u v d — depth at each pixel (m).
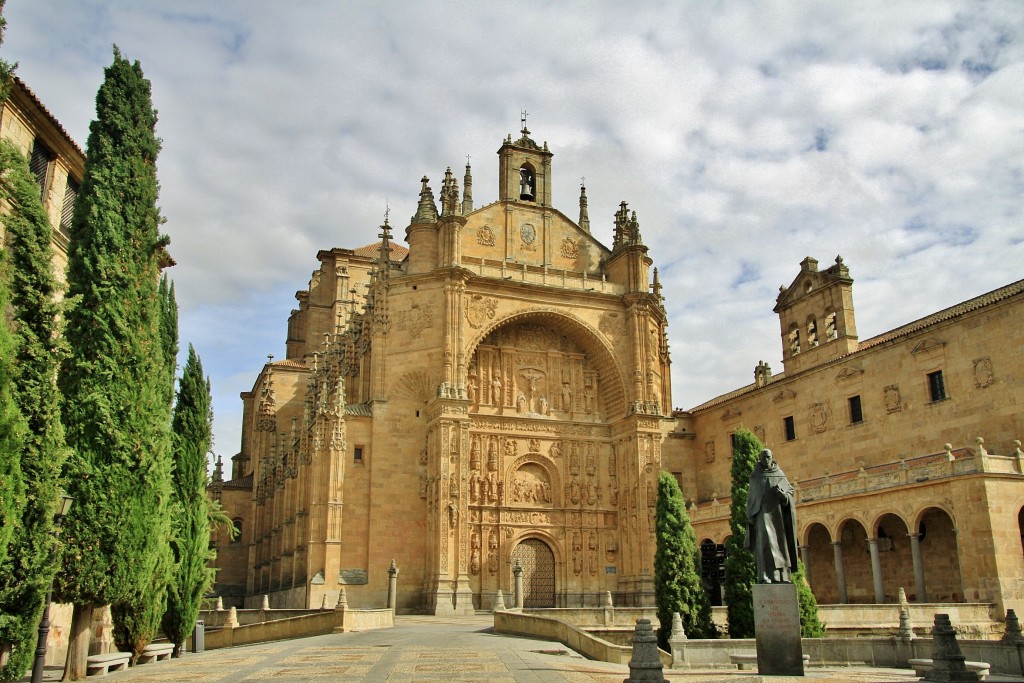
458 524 60.31
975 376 50.53
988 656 29.00
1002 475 44.03
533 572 66.44
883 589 51.56
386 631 42.56
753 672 25.84
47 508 22.55
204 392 36.75
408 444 63.91
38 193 24.02
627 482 68.38
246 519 95.69
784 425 67.50
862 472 52.00
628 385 70.00
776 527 24.27
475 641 35.31
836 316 65.12
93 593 26.05
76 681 24.31
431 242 67.94
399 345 65.38
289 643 37.06
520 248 72.00
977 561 43.44
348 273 101.38
